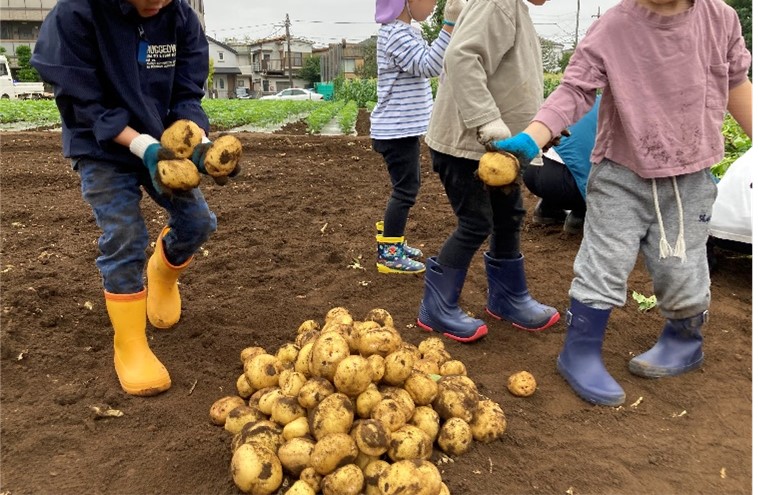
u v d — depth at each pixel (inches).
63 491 42.7
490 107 56.1
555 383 57.9
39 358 59.9
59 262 87.7
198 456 46.1
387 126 80.0
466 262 65.5
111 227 53.7
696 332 59.3
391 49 77.2
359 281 82.9
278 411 43.9
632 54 52.7
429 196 134.0
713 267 85.8
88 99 50.6
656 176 53.9
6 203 123.6
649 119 53.1
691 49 52.2
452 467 44.8
